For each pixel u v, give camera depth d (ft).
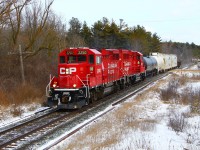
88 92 71.00
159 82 132.67
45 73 94.53
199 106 69.56
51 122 56.13
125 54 110.32
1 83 79.10
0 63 88.74
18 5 87.71
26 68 91.86
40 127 51.96
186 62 410.93
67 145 40.88
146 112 65.98
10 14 88.22
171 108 71.56
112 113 63.41
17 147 41.52
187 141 43.75
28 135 47.83
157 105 76.23
